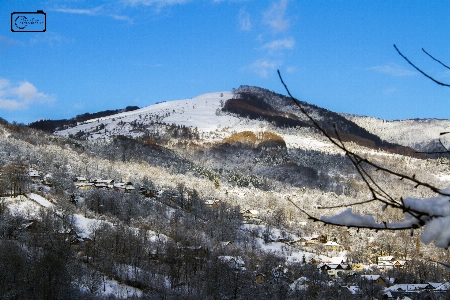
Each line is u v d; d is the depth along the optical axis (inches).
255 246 5900.6
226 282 3745.1
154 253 4490.7
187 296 3496.6
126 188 7219.5
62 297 3080.7
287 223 7293.3
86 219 5295.3
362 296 3681.1
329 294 3718.0
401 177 223.3
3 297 2906.0
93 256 4173.2
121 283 3794.3
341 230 6712.6
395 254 5201.8
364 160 222.8
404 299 3218.5
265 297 3683.6
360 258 5418.3
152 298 3449.8
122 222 5492.1
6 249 3366.1
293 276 4539.9
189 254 4471.0
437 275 3821.4
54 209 5108.3
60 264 3189.0
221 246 5265.8
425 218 219.9
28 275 3132.4
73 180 7327.8
